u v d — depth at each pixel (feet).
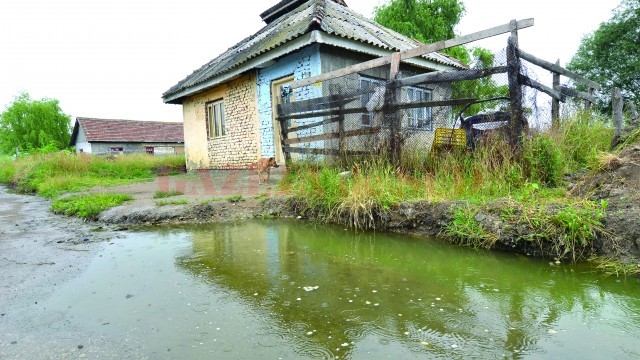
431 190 13.83
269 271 9.50
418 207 12.78
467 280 8.55
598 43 59.77
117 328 6.57
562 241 9.40
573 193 12.06
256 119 31.04
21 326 6.72
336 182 15.70
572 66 64.34
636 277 8.12
